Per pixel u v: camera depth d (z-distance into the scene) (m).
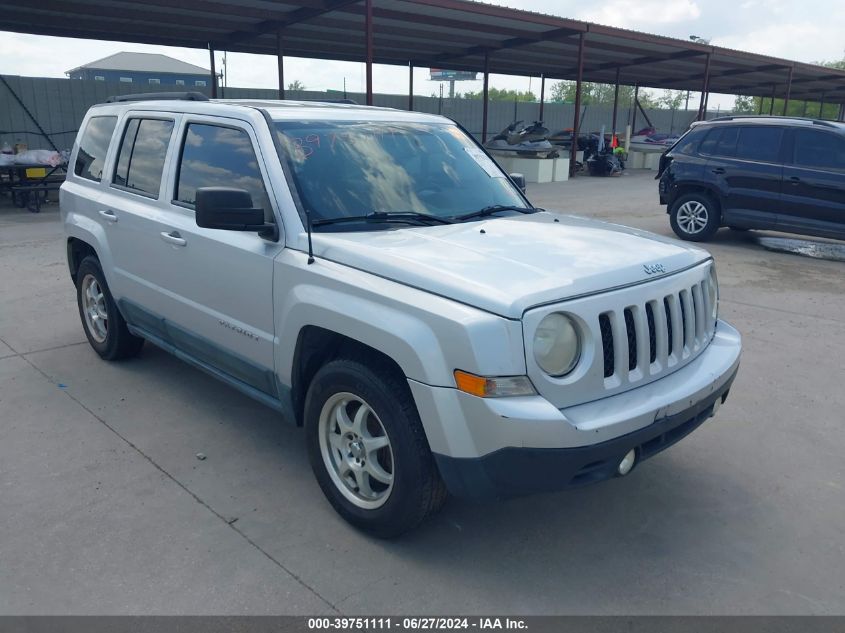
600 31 21.78
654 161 31.42
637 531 3.52
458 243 3.45
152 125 4.79
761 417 4.86
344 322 3.19
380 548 3.33
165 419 4.64
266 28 19.66
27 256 9.59
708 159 10.81
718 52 25.53
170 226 4.32
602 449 2.85
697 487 3.95
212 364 4.38
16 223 12.56
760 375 5.62
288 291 3.52
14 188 13.88
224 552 3.26
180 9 16.73
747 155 10.48
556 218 4.30
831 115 58.38
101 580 3.05
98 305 5.61
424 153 4.36
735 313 7.30
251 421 4.63
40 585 3.01
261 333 3.76
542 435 2.75
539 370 2.82
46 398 4.93
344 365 3.27
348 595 2.99
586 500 3.80
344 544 3.35
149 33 20.28
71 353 5.84
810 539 3.47
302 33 21.20
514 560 3.27
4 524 3.44
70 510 3.57
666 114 40.28
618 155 28.42
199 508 3.62
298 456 4.19
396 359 2.98
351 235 3.54
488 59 26.62
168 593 2.98
